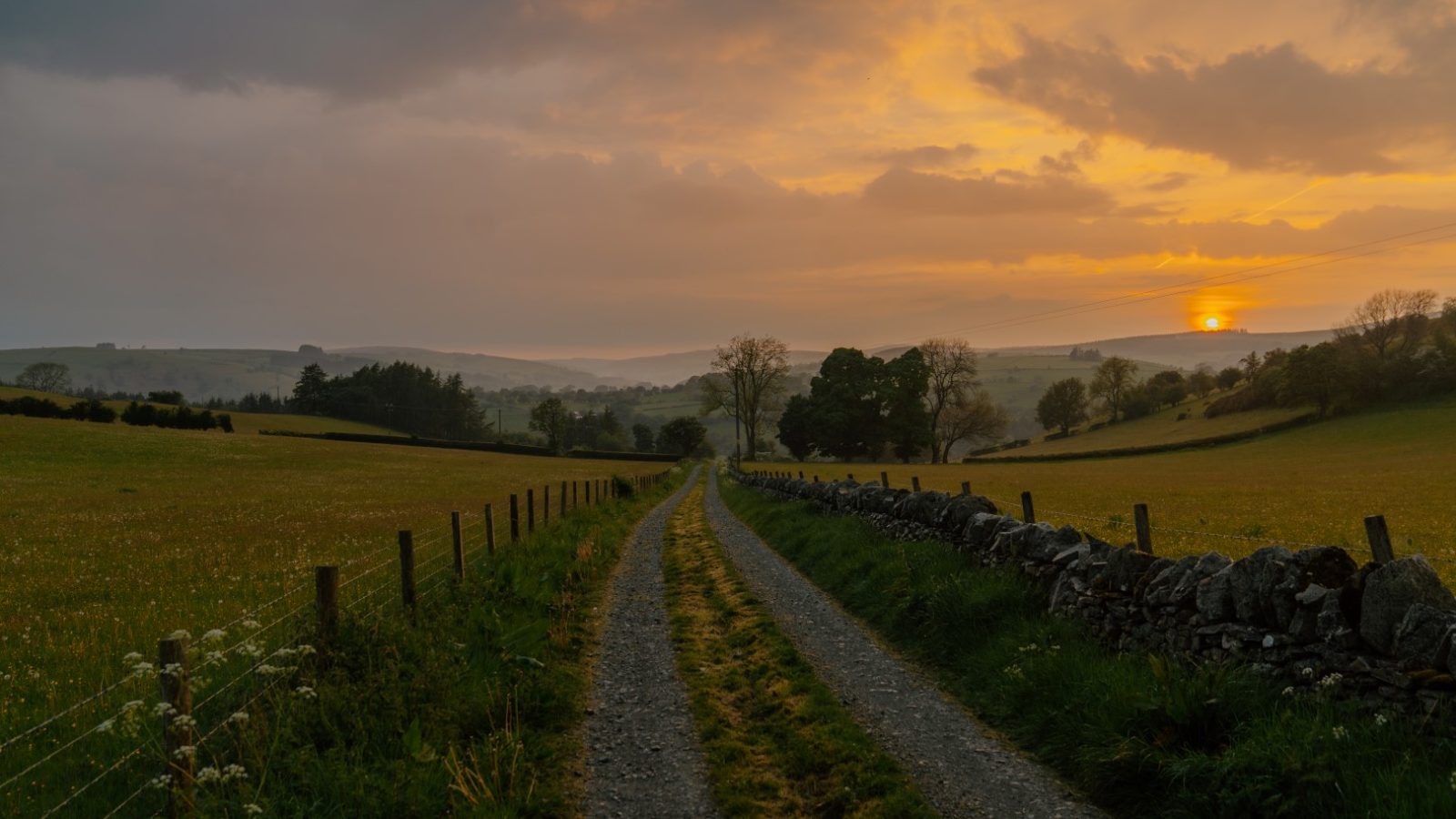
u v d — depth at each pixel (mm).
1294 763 5285
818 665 9961
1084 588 9414
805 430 114438
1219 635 7203
